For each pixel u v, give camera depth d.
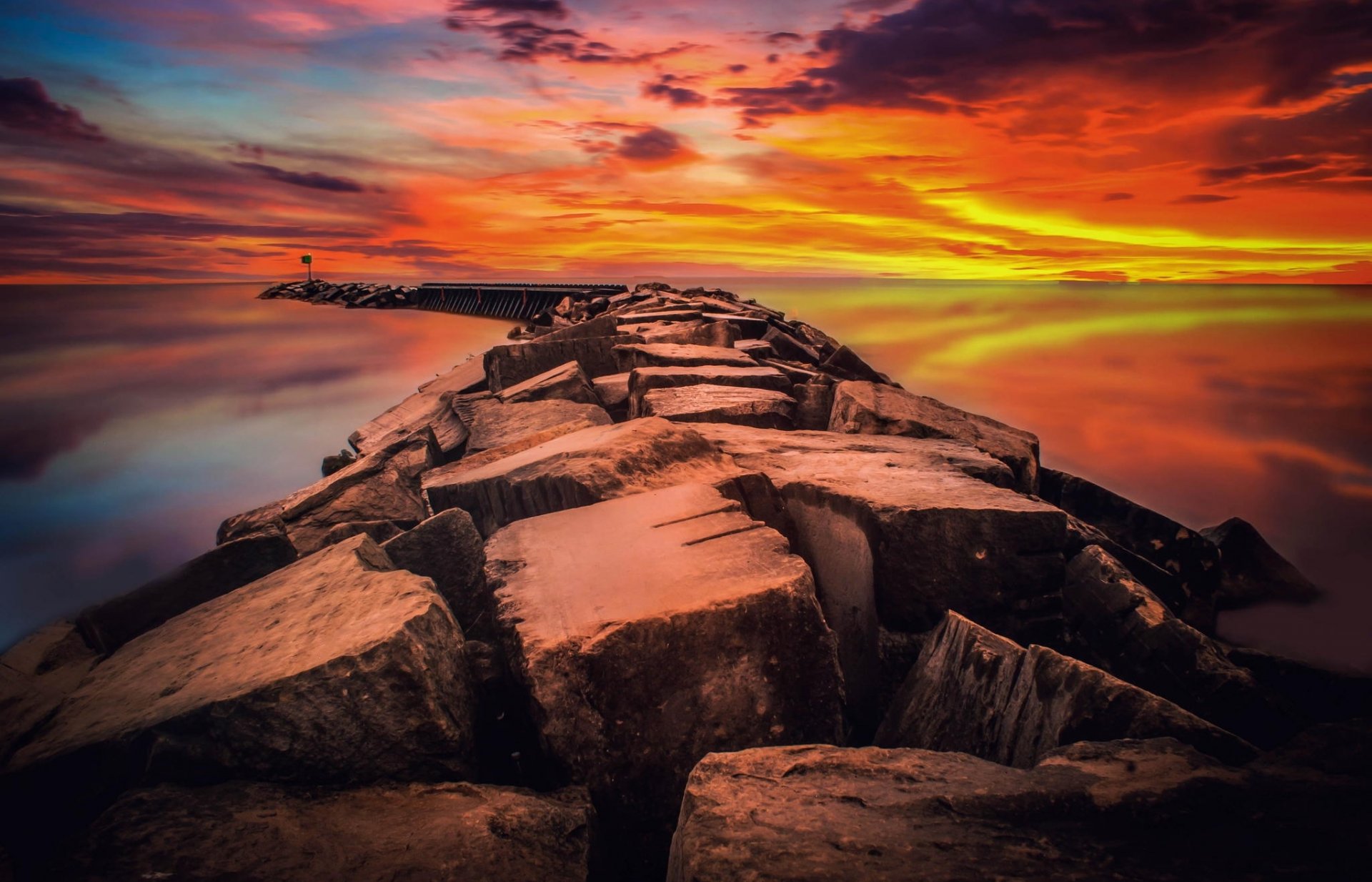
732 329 11.74
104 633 4.21
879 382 11.03
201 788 2.41
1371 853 1.52
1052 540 3.56
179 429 15.09
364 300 57.19
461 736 2.67
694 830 1.82
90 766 2.63
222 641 3.22
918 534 3.52
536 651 2.63
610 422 7.79
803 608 2.83
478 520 5.20
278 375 21.67
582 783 2.59
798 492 4.25
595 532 3.51
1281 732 3.45
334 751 2.54
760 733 2.74
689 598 2.79
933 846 1.67
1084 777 1.90
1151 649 3.82
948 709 2.95
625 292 29.59
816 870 1.60
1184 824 1.70
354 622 2.93
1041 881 1.52
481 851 2.17
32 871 2.06
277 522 6.46
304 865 2.09
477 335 33.47
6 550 9.20
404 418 11.72
